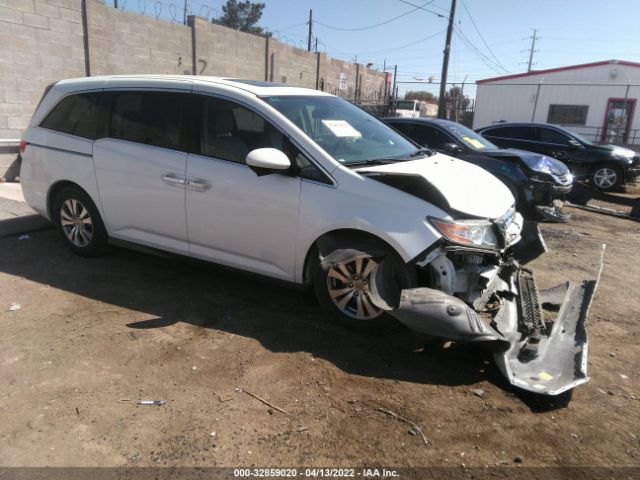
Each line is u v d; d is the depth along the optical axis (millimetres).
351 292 3617
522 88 28094
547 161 7594
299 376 3158
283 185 3691
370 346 3547
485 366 3340
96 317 3846
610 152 11789
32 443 2514
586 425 2795
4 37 9109
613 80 26281
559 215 7055
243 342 3545
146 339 3533
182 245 4293
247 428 2666
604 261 5992
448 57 23703
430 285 3400
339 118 4312
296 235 3688
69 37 10297
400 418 2789
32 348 3371
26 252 5223
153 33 12469
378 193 3438
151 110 4336
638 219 8914
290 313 4023
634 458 2549
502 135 12859
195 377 3107
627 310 4469
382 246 3457
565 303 3912
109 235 4770
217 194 3943
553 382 2969
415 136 8477
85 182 4699
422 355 3453
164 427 2652
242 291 4426
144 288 4422
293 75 19234
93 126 4664
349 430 2678
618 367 3447
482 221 3426
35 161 5051
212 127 4031
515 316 3584
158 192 4258
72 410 2764
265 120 3840
